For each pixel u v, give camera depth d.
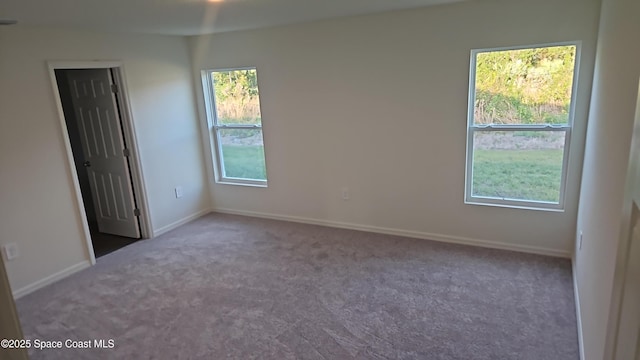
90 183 4.93
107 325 3.03
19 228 3.54
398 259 3.86
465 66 3.70
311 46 4.35
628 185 0.93
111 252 4.39
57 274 3.83
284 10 3.43
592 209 2.46
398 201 4.37
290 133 4.76
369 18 3.98
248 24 4.12
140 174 4.60
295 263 3.89
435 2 3.42
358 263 3.82
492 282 3.35
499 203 3.92
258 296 3.33
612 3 2.31
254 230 4.83
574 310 2.91
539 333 2.69
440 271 3.58
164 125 4.84
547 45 3.40
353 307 3.09
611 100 2.05
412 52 3.88
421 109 3.99
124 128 4.48
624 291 0.92
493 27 3.51
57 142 3.77
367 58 4.10
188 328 2.94
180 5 2.95
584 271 2.65
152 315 3.13
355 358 2.54
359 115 4.31
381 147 4.29
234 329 2.90
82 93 4.59
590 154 2.86
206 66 5.00
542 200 3.76
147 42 4.54
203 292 3.44
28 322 3.11
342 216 4.74
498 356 2.50
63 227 3.86
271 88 4.71
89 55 3.99
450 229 4.18
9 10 2.77
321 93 4.44
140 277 3.77
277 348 2.67
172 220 5.05
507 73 3.64
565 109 3.51
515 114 3.70
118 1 2.70
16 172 3.49
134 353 2.70
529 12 3.36
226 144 5.30
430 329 2.79
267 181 5.09
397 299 3.17
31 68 3.54
